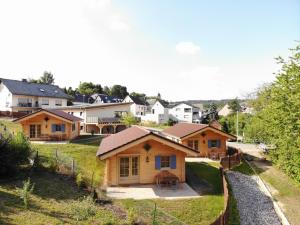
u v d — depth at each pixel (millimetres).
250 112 59094
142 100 93438
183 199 17031
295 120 22500
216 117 75062
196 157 31484
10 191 13320
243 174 26438
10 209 11305
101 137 38344
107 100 88500
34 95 55500
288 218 17906
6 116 48375
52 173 17125
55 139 33594
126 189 18672
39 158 19219
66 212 11984
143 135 19406
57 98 61250
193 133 30547
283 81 23766
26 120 32656
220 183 21703
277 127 25766
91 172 21484
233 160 28688
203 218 14898
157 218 13688
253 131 39812
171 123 69812
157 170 20297
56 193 14086
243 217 17234
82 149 28281
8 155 15328
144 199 16609
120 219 12328
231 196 19703
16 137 17703
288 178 25734
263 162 32219
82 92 107438
